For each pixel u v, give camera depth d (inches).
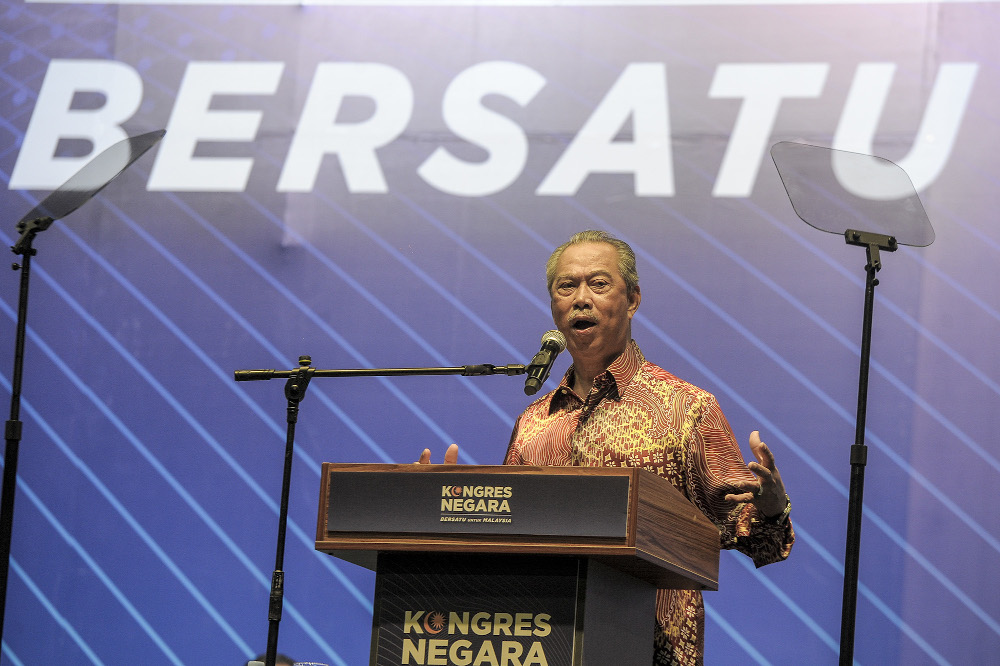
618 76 410.3
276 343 410.3
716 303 391.2
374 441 399.2
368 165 417.4
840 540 370.9
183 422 408.8
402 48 422.9
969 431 369.7
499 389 397.4
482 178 411.2
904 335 378.6
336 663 386.9
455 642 152.9
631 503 144.3
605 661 155.3
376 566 167.5
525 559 153.2
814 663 365.7
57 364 416.2
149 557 401.4
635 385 205.3
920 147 386.9
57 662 397.4
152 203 422.6
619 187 403.9
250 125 423.8
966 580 362.0
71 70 433.4
